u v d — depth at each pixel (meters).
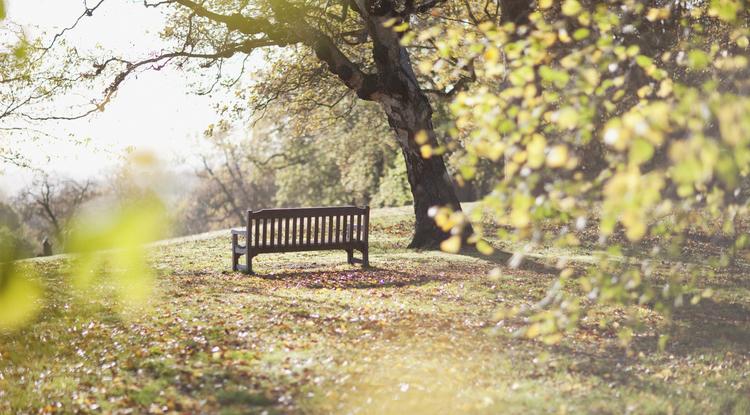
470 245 20.16
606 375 7.75
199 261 19.78
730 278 14.88
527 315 10.95
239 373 7.60
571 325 5.52
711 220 7.83
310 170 55.19
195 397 6.96
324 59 19.36
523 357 8.39
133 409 6.70
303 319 10.38
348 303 11.88
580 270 16.06
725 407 6.98
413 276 15.59
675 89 4.95
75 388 7.55
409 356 8.26
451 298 12.55
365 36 20.88
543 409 6.43
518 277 15.03
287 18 18.84
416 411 6.31
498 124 4.86
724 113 3.51
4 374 8.15
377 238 24.16
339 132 45.59
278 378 7.43
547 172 4.91
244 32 19.59
